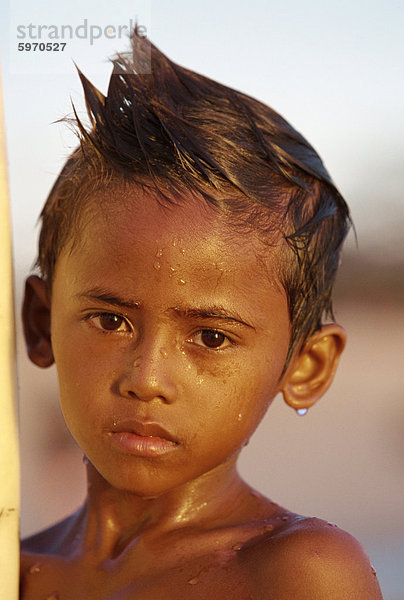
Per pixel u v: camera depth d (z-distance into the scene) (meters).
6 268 0.95
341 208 1.15
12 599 0.94
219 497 1.06
